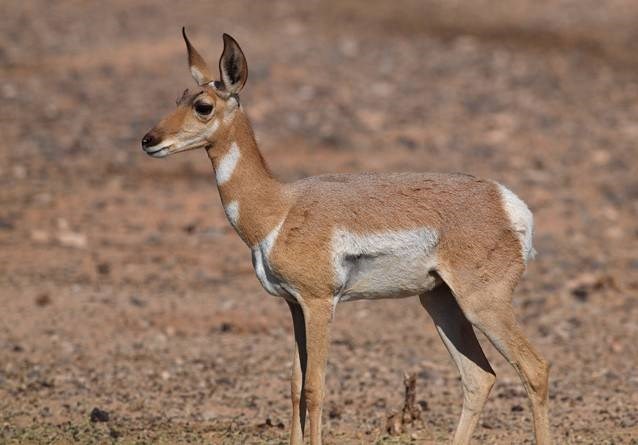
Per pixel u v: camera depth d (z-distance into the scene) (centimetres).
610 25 6688
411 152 4284
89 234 3338
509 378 2281
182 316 2672
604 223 3578
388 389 2192
